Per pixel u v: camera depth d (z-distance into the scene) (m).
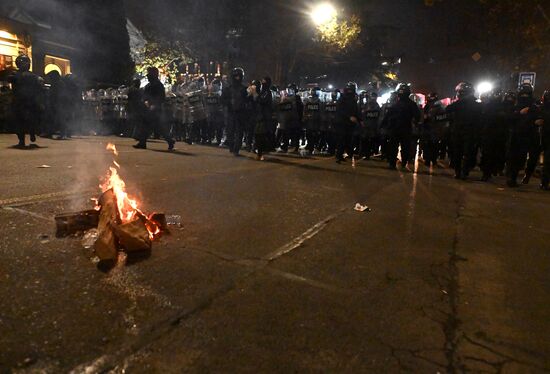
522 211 6.42
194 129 14.23
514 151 8.84
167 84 18.83
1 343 2.20
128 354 2.19
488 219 5.73
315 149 14.70
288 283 3.19
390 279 3.43
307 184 7.30
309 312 2.78
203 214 4.82
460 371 2.28
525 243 4.71
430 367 2.29
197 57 25.70
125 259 3.38
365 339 2.52
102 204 3.89
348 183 7.78
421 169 11.03
